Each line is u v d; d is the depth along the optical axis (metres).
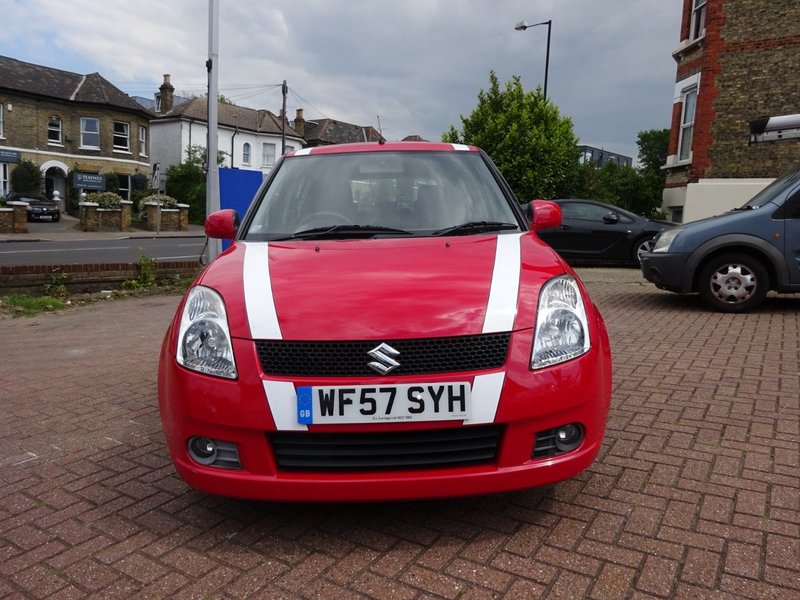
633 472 3.05
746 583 2.17
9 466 3.36
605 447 3.36
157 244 23.03
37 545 2.56
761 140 9.73
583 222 12.40
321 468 2.39
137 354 5.93
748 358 5.08
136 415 4.15
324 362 2.37
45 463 3.39
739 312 7.10
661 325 6.51
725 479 2.96
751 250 6.99
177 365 2.55
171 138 47.44
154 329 7.21
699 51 15.03
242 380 2.38
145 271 10.22
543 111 17.97
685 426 3.64
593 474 3.05
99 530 2.67
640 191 24.33
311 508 2.82
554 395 2.40
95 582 2.30
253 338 2.44
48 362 5.67
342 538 2.56
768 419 3.71
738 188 13.71
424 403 2.32
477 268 2.75
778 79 13.31
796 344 5.51
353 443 2.36
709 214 14.05
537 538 2.51
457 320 2.43
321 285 2.64
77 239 25.17
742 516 2.62
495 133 17.73
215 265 2.99
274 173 3.99
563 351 2.48
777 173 13.54
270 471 2.38
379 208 3.56
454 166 3.88
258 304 2.55
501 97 18.61
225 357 2.45
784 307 7.45
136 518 2.77
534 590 2.18
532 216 3.73
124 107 40.84
